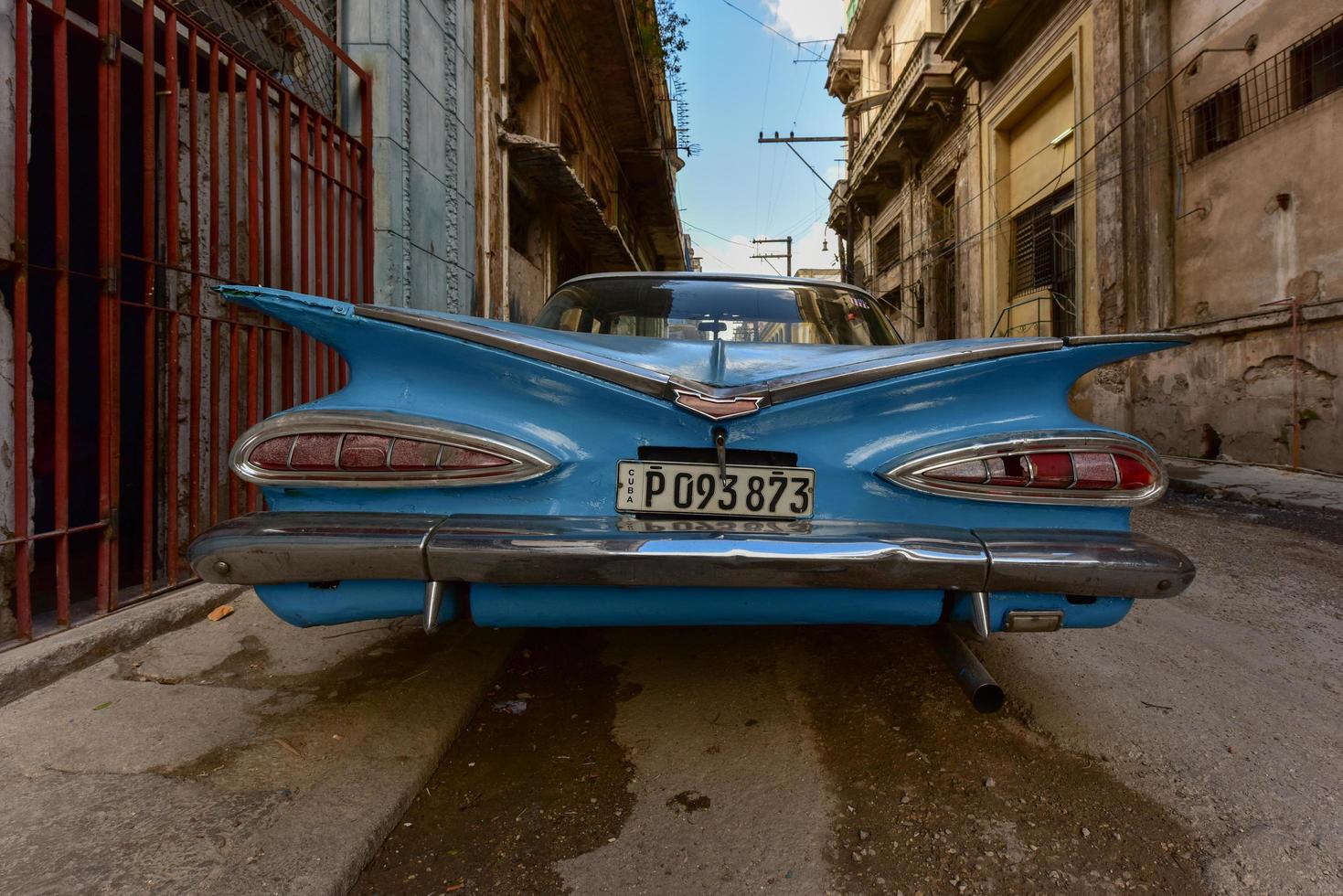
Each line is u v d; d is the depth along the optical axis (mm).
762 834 1438
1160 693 2057
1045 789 1585
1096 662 2281
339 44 4391
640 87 11297
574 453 1527
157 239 3068
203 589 2705
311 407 1531
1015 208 11992
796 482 1533
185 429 3031
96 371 3496
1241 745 1767
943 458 1504
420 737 1711
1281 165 6699
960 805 1532
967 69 12961
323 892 1221
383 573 1396
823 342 2570
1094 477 1506
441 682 2016
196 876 1240
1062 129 10555
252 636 2363
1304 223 6477
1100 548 1456
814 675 2191
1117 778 1625
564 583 1385
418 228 4820
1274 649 2416
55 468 2211
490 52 6488
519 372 1521
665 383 1466
